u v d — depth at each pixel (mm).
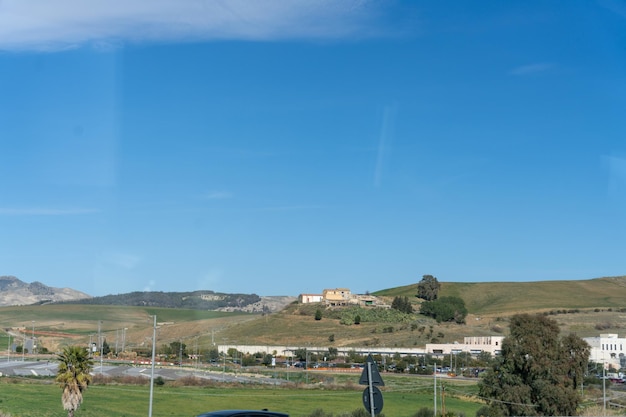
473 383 127812
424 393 111500
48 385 109938
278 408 89375
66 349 71750
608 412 80375
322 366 157500
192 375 132000
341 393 108500
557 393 80688
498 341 171750
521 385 82750
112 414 81625
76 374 71188
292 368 154375
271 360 160750
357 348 182375
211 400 97250
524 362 82750
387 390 113500
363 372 23391
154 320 57281
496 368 85250
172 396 100500
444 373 147875
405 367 154125
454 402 102375
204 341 174875
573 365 83125
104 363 155000
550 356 82375
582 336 189875
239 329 193125
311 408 89812
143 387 110688
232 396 102375
